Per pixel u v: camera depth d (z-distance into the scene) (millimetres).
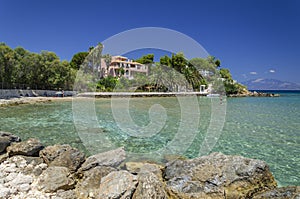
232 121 16531
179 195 4762
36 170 5816
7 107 23984
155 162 7309
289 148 9570
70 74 41000
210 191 4793
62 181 5035
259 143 10312
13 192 4559
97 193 4641
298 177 6746
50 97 34906
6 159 6590
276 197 4453
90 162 6191
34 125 13680
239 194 4836
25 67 36188
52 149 6773
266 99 49500
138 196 4395
